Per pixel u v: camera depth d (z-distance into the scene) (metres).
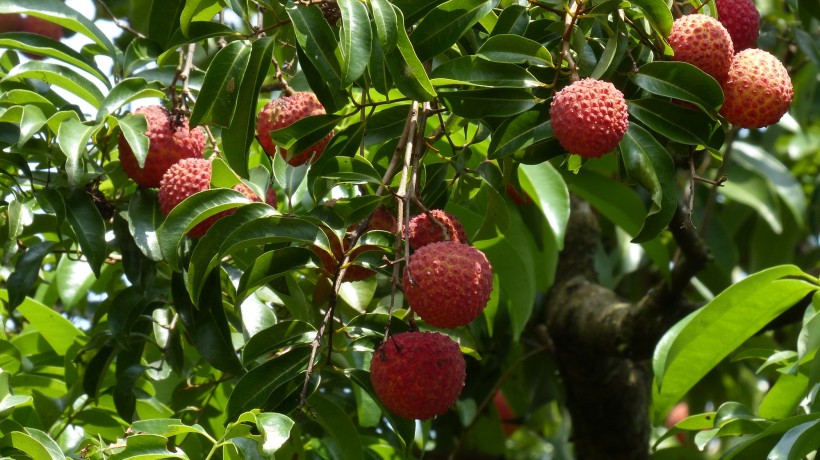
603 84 1.79
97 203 2.30
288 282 2.21
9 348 2.54
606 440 3.52
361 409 2.72
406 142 1.96
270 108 2.16
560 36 2.04
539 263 3.05
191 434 2.31
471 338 2.52
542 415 4.54
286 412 1.91
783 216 3.88
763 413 2.44
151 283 2.23
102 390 2.71
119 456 1.77
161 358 2.54
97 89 2.41
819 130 4.55
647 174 1.86
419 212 2.11
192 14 2.02
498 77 1.92
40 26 3.46
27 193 2.27
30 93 2.26
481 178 2.09
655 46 1.93
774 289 2.27
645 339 3.02
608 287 3.61
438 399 1.79
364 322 1.96
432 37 1.95
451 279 1.73
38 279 3.09
